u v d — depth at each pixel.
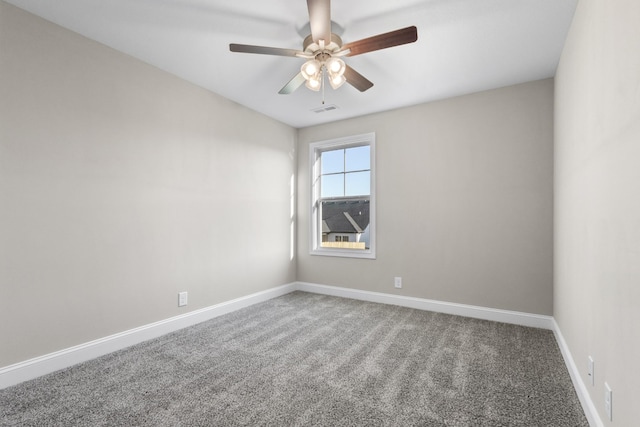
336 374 2.09
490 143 3.21
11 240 1.95
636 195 1.07
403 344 2.58
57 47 2.16
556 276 2.73
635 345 1.07
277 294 4.15
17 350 1.96
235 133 3.58
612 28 1.30
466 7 1.98
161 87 2.82
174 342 2.63
